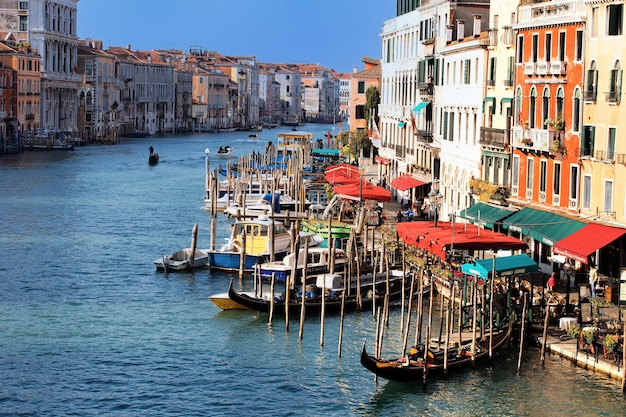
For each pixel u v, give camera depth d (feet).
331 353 144.05
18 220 266.36
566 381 128.06
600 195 155.84
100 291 181.47
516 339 142.31
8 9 568.41
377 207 247.29
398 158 293.84
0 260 207.92
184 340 150.10
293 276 171.32
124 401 125.90
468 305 144.56
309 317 162.09
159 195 331.36
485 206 189.26
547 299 147.64
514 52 188.55
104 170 420.36
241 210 266.57
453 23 237.86
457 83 222.28
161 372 136.26
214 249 207.31
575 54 163.63
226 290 182.91
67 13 613.11
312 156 425.28
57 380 132.57
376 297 167.53
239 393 128.88
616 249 150.30
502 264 143.13
